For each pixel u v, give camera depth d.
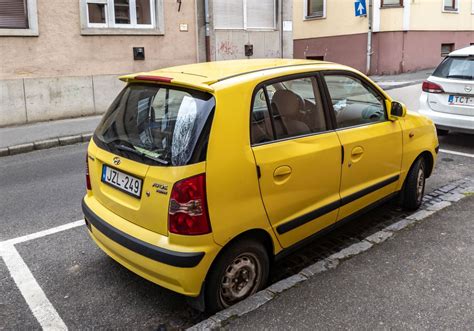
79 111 11.70
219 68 3.66
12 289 3.79
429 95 7.98
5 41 10.46
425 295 3.40
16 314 3.45
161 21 12.65
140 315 3.41
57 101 11.34
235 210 3.17
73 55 11.41
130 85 3.85
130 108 3.65
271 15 15.08
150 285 3.80
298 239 3.73
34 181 6.86
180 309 3.48
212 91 3.16
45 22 10.89
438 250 4.10
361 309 3.24
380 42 18.47
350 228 4.81
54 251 4.44
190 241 3.01
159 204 3.08
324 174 3.80
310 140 3.70
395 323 3.08
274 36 15.13
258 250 3.40
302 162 3.59
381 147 4.39
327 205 3.88
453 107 7.68
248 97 3.31
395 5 18.06
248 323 3.09
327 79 3.99
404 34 18.39
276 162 3.38
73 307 3.53
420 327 3.04
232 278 3.28
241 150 3.20
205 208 3.02
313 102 3.85
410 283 3.56
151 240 3.14
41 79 11.04
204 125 3.09
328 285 3.54
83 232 4.88
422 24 18.81
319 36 20.62
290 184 3.52
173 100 3.35
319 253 4.30
